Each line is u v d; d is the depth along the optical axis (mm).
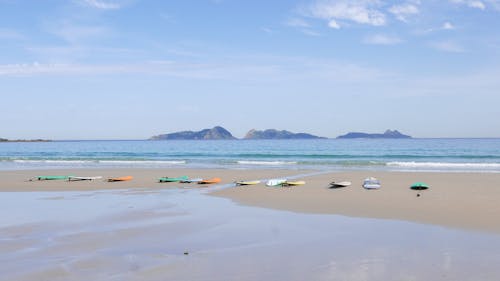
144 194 21469
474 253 10312
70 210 17062
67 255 10711
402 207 16469
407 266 9430
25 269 9609
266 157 57250
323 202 18141
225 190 22484
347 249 10906
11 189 23844
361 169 35219
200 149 94812
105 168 38062
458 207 16094
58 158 56125
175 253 10820
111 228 13758
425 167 37250
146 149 97312
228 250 11039
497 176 26891
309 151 76938
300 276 8914
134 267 9680
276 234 12703
